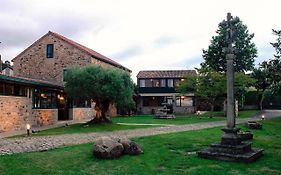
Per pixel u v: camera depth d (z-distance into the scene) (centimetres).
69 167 903
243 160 959
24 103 2252
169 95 4959
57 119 2769
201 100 4969
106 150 998
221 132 1742
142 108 5091
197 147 1231
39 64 3506
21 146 1294
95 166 915
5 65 4556
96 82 2327
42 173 845
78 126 2311
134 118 3444
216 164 937
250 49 4519
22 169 872
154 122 2758
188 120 3014
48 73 3462
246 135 1504
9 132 1948
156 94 4981
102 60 3669
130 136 1619
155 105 5078
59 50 3450
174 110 4938
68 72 2472
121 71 2500
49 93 2653
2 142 1427
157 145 1259
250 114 3916
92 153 1041
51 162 953
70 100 3102
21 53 3572
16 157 1005
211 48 4459
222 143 1056
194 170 870
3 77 1900
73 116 3105
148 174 838
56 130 2047
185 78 4003
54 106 2727
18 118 2167
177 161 981
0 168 879
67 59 3412
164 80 5012
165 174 835
